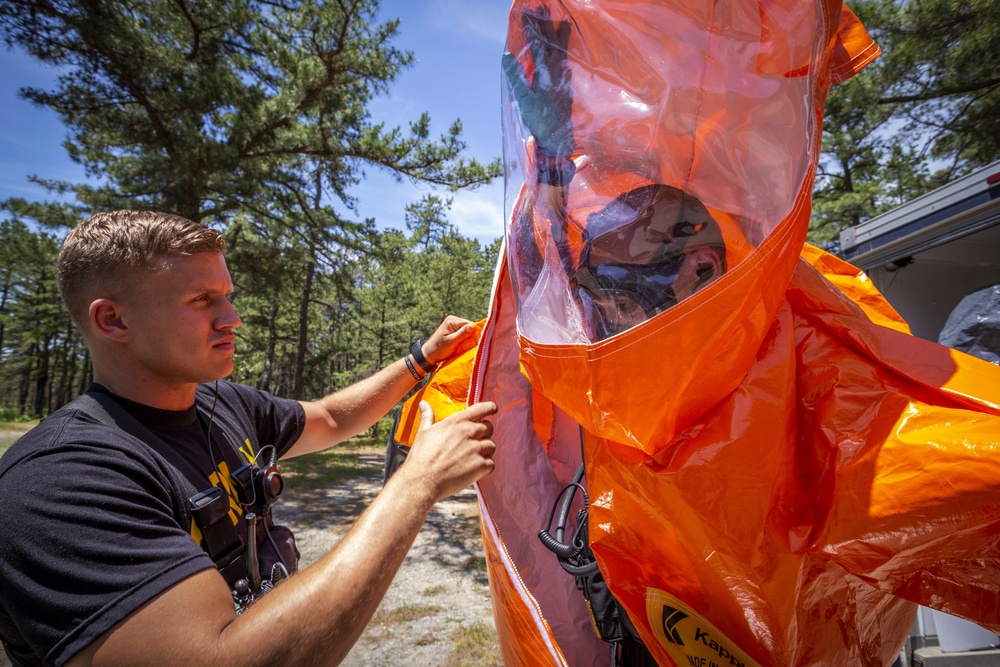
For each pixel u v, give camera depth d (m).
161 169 10.29
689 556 0.91
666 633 0.95
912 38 8.26
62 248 1.30
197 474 1.33
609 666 1.33
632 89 1.12
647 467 0.95
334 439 1.97
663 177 1.08
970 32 7.79
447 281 19.12
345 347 21.86
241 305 21.56
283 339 22.34
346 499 9.64
